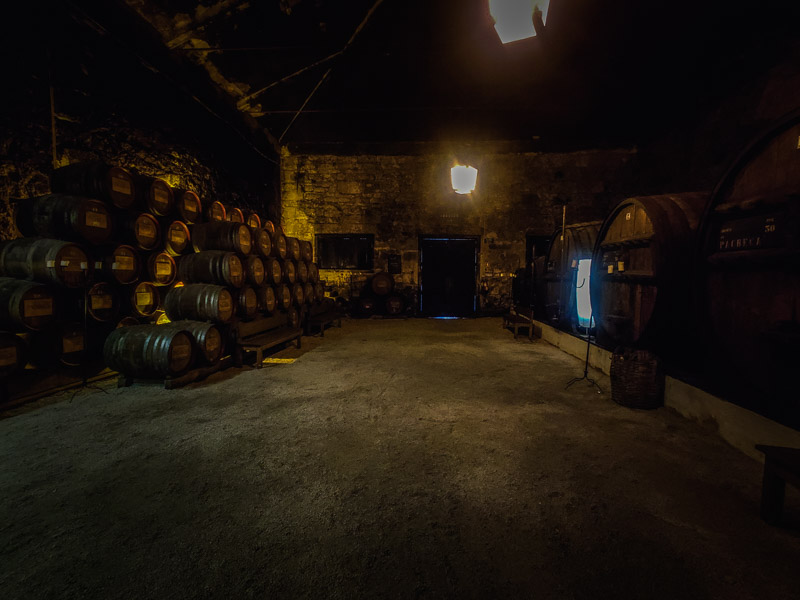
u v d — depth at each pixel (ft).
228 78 23.24
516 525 6.19
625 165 32.83
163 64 19.29
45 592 4.88
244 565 5.33
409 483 7.46
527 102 26.68
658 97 24.11
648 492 7.13
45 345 12.40
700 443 9.12
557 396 12.63
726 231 9.33
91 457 8.46
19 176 13.14
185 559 5.44
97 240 13.35
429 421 10.57
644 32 17.90
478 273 35.22
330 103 27.07
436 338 24.04
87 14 15.02
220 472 7.86
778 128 7.89
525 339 23.61
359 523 6.24
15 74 12.91
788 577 5.14
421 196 34.76
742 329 8.89
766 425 8.00
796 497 7.04
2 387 11.12
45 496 6.98
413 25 19.02
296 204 35.01
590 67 21.67
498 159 34.19
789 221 7.56
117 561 5.41
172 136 20.20
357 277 35.14
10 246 12.37
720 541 5.82
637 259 13.03
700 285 10.02
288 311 23.06
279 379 14.69
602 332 15.96
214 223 17.98
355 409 11.49
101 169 13.58
